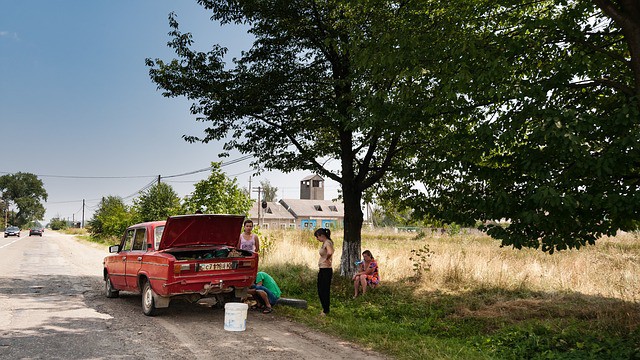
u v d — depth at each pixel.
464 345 6.82
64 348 6.18
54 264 19.55
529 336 6.88
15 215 144.62
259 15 12.59
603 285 10.71
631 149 5.66
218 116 12.97
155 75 12.68
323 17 12.48
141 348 6.28
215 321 8.26
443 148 7.67
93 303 9.98
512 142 6.93
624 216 6.07
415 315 9.11
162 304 8.34
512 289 11.04
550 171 6.30
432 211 7.98
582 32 6.82
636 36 6.33
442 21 8.03
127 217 35.41
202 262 8.28
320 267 8.98
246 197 20.30
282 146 13.62
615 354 5.89
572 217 6.31
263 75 12.91
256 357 5.98
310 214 78.50
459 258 14.19
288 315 8.88
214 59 12.91
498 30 8.12
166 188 28.27
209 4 12.43
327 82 12.61
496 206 6.58
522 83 6.86
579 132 5.86
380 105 8.47
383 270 13.85
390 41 8.33
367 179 13.14
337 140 14.62
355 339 7.06
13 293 11.07
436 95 8.14
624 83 7.32
